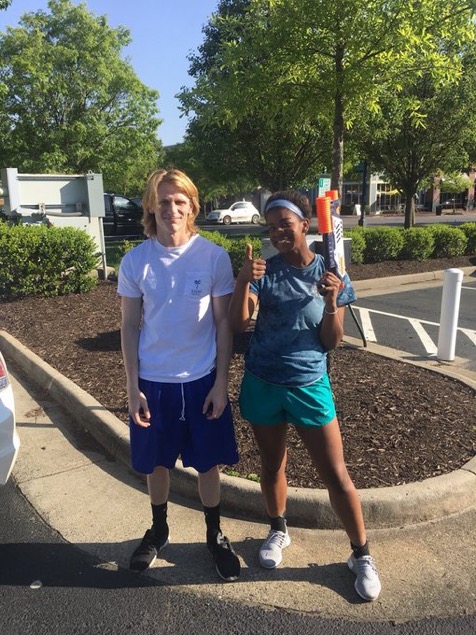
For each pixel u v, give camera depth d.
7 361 6.08
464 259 14.07
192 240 2.48
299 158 15.73
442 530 3.00
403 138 14.11
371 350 6.23
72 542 2.93
